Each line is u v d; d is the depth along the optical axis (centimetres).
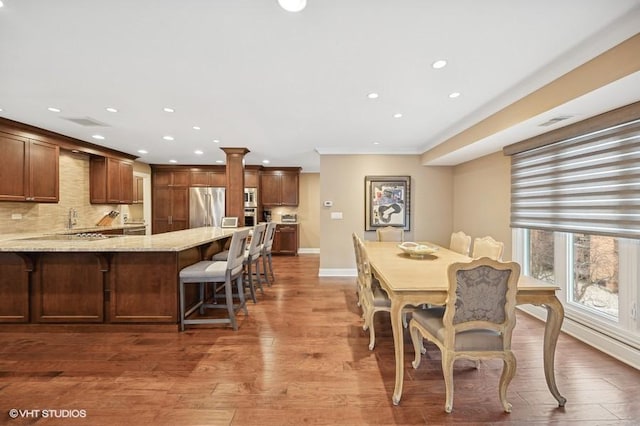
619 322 229
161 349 242
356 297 391
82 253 274
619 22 161
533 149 314
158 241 296
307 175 783
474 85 244
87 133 402
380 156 511
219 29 169
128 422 158
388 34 174
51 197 402
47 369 210
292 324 298
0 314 272
